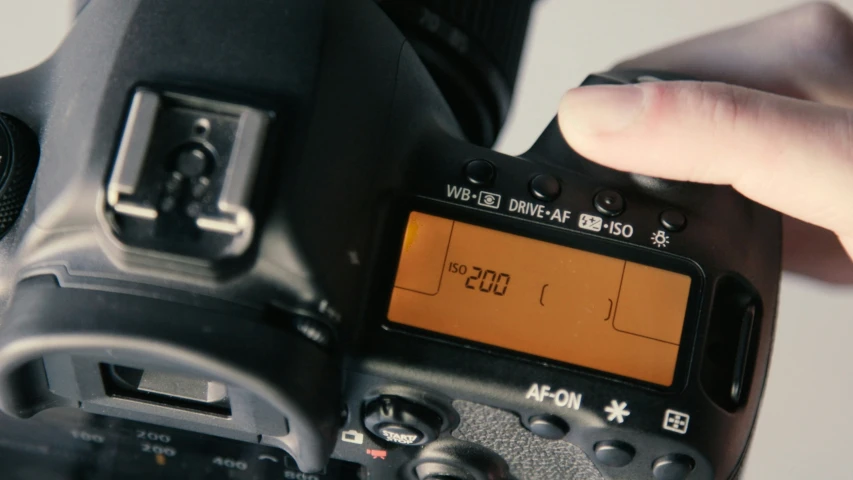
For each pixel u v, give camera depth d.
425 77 0.29
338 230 0.27
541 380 0.27
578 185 0.28
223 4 0.27
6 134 0.28
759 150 0.28
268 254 0.26
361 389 0.28
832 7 0.35
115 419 0.32
